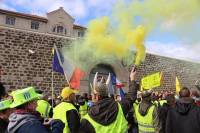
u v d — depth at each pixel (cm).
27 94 407
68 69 1309
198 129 569
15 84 1847
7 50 1836
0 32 1822
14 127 385
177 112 583
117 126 442
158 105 881
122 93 972
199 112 575
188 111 576
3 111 441
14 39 1867
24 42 1902
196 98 880
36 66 1934
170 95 914
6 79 1816
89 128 439
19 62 1872
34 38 1944
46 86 1966
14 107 407
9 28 1853
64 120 646
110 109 443
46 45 1986
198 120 571
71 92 679
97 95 452
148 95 752
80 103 1212
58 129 604
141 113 745
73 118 643
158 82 1255
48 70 1981
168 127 587
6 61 1827
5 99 485
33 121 388
